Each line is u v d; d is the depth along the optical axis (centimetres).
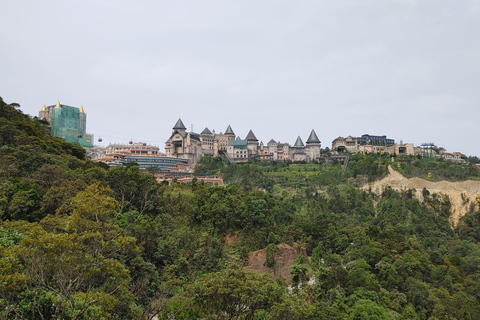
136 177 11169
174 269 9106
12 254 4522
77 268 4650
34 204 8619
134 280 8000
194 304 6569
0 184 8650
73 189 8862
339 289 9700
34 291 4612
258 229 11919
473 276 13438
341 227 16125
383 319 8400
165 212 11306
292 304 6462
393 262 11738
